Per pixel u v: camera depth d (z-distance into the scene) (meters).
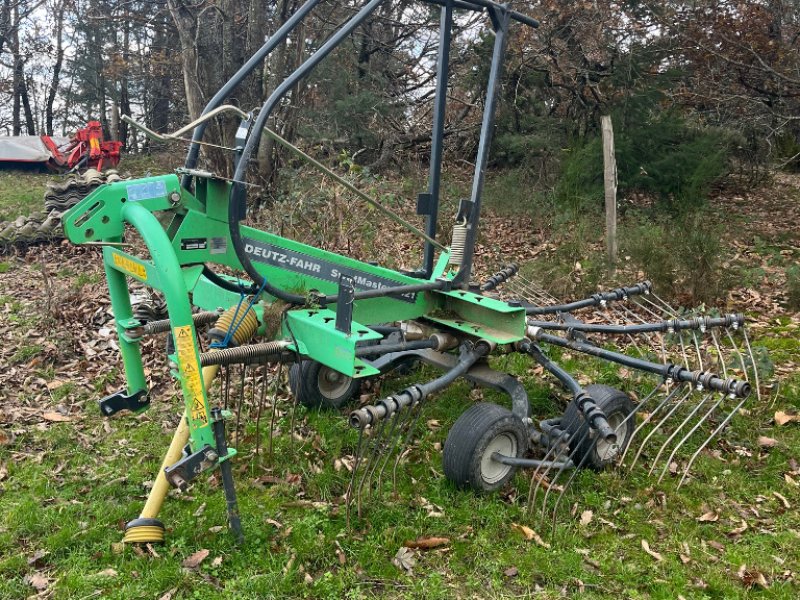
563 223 10.25
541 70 13.84
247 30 11.52
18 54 24.08
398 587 3.23
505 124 14.24
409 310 4.49
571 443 4.15
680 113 13.64
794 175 17.16
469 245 4.59
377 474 4.10
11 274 8.44
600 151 11.73
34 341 6.23
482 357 4.36
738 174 15.22
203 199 3.56
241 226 3.64
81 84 24.64
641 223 10.52
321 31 11.94
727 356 5.96
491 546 3.51
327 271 4.01
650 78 13.44
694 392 5.13
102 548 3.43
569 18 13.81
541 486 4.05
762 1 14.38
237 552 3.36
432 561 3.41
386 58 16.02
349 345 3.31
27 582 3.21
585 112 14.16
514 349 4.31
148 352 5.98
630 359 4.32
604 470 4.24
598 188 11.74
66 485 4.04
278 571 3.25
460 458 3.81
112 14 18.84
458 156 15.02
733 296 7.62
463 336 4.52
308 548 3.41
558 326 4.92
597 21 13.59
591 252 8.70
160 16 18.88
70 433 4.62
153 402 5.14
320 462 4.27
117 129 25.19
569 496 3.95
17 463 4.29
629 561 3.46
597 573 3.37
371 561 3.37
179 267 3.09
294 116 10.91
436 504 3.83
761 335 6.57
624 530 3.71
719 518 3.82
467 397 5.14
